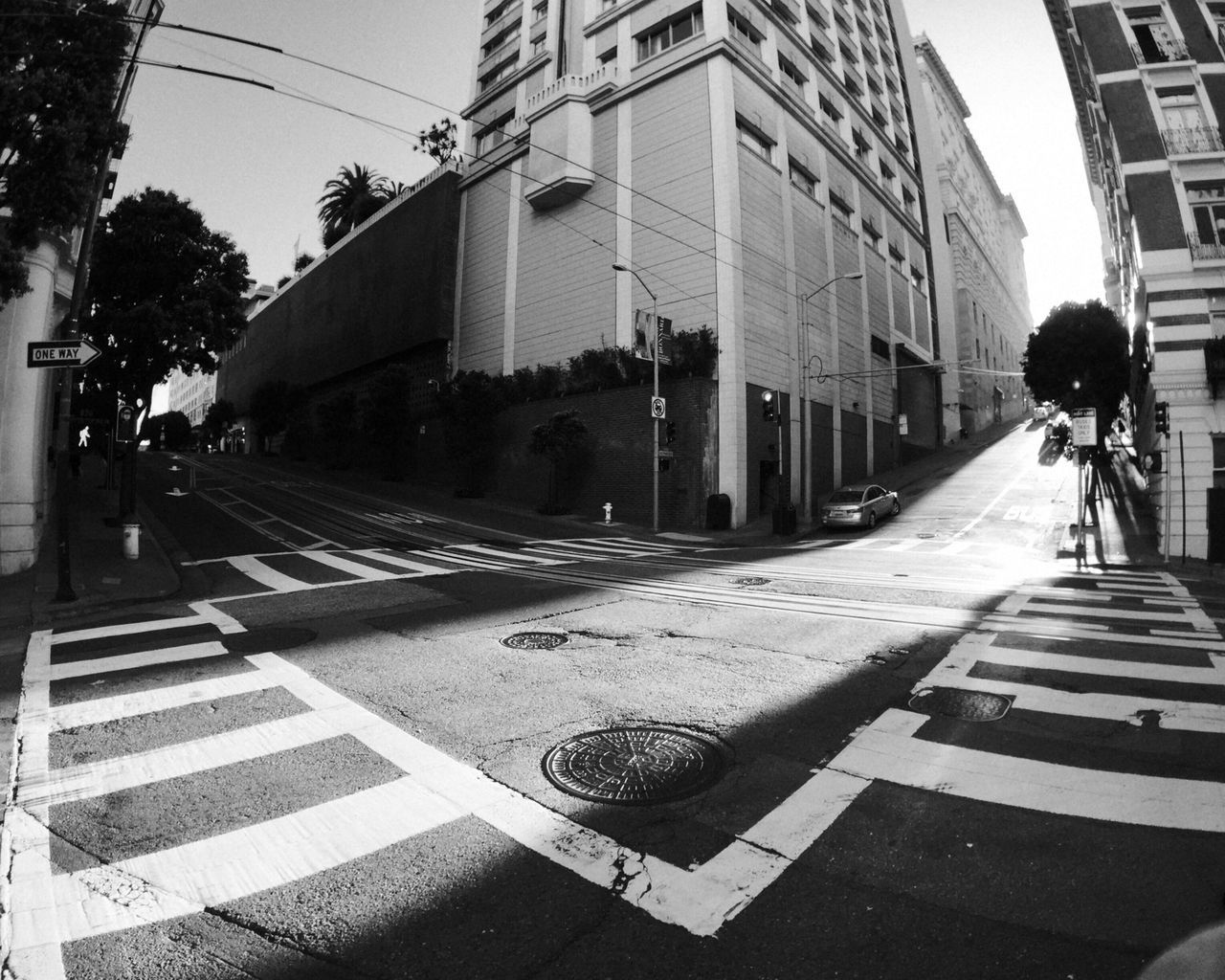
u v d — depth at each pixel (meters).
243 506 28.09
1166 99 18.83
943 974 2.47
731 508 27.05
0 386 13.15
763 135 32.50
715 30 29.84
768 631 8.20
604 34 35.03
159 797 4.00
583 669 6.61
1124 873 3.07
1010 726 4.90
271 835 3.55
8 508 13.05
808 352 34.47
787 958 2.58
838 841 3.42
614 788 4.05
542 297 36.41
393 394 42.75
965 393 62.56
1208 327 17.02
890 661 6.73
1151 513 22.52
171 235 18.62
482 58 46.78
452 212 43.69
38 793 4.07
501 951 2.64
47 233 13.01
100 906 2.97
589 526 26.89
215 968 2.58
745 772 4.25
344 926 2.81
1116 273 31.36
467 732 4.97
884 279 45.50
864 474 39.81
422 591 11.41
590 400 30.94
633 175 32.12
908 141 56.97
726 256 28.30
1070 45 23.61
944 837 3.43
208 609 10.05
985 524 24.02
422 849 3.40
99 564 14.20
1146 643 7.24
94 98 9.86
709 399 27.73
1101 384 33.69
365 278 52.94
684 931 2.74
